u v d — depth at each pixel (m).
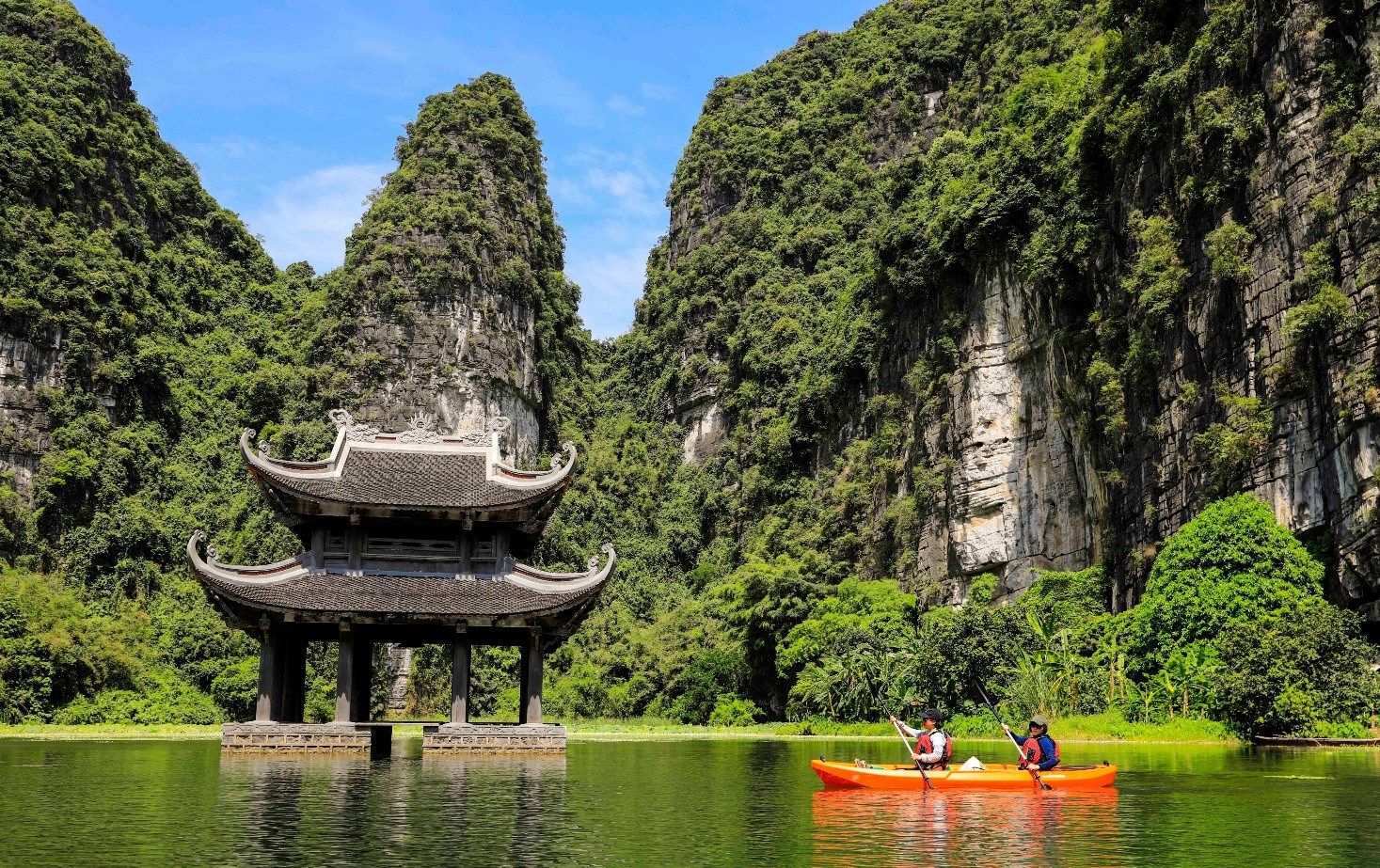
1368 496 42.12
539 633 35.62
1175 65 55.12
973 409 76.88
